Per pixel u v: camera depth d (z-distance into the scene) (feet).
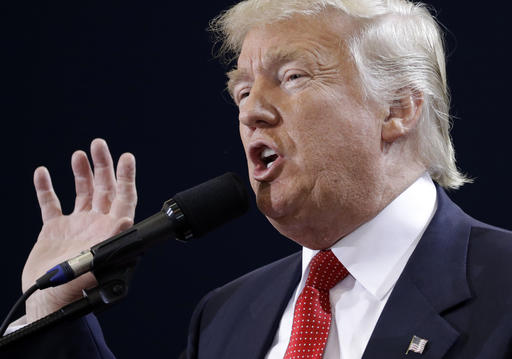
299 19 20.65
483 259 19.71
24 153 43.29
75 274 19.15
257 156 20.70
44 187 23.17
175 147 42.11
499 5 36.94
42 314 22.31
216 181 20.07
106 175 22.67
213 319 24.08
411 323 18.95
